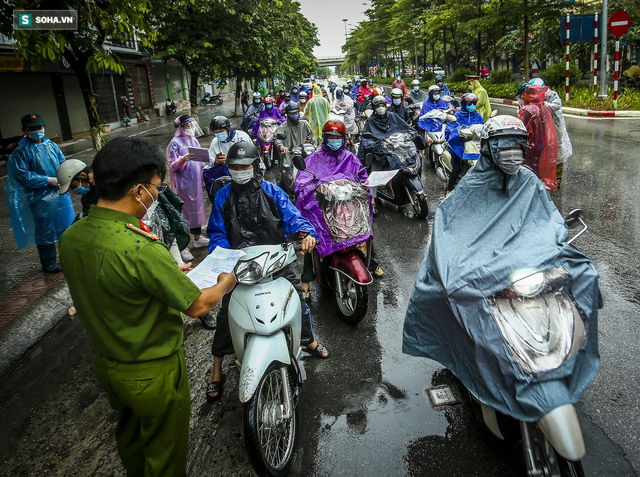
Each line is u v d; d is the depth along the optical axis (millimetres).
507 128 2676
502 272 2488
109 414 3539
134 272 1990
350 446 2969
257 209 3203
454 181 7871
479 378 2500
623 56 26500
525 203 2814
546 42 26125
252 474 2826
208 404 3498
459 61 47469
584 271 2562
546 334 2332
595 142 11664
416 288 2906
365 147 7227
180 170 6477
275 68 20219
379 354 3955
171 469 2227
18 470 3039
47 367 4199
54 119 20609
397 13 44469
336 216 4227
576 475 2180
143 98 30969
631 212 6664
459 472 2709
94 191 4059
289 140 8398
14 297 5371
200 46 16500
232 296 3041
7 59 16828
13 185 5637
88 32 6059
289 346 3131
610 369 3463
